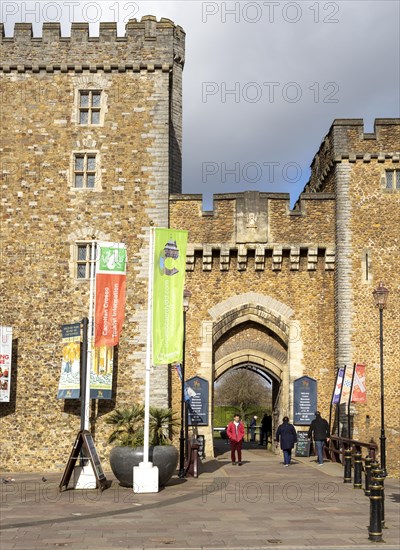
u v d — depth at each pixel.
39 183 24.05
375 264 24.20
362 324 23.88
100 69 24.61
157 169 24.16
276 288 25.03
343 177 24.61
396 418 23.34
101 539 10.87
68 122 24.34
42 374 23.08
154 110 24.45
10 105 24.41
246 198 25.03
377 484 11.05
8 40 24.64
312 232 24.95
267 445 32.19
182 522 12.41
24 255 23.70
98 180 24.09
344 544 10.58
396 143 24.67
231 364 25.44
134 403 22.94
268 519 12.76
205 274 25.19
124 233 23.84
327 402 24.42
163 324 17.66
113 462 17.20
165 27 24.84
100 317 22.12
